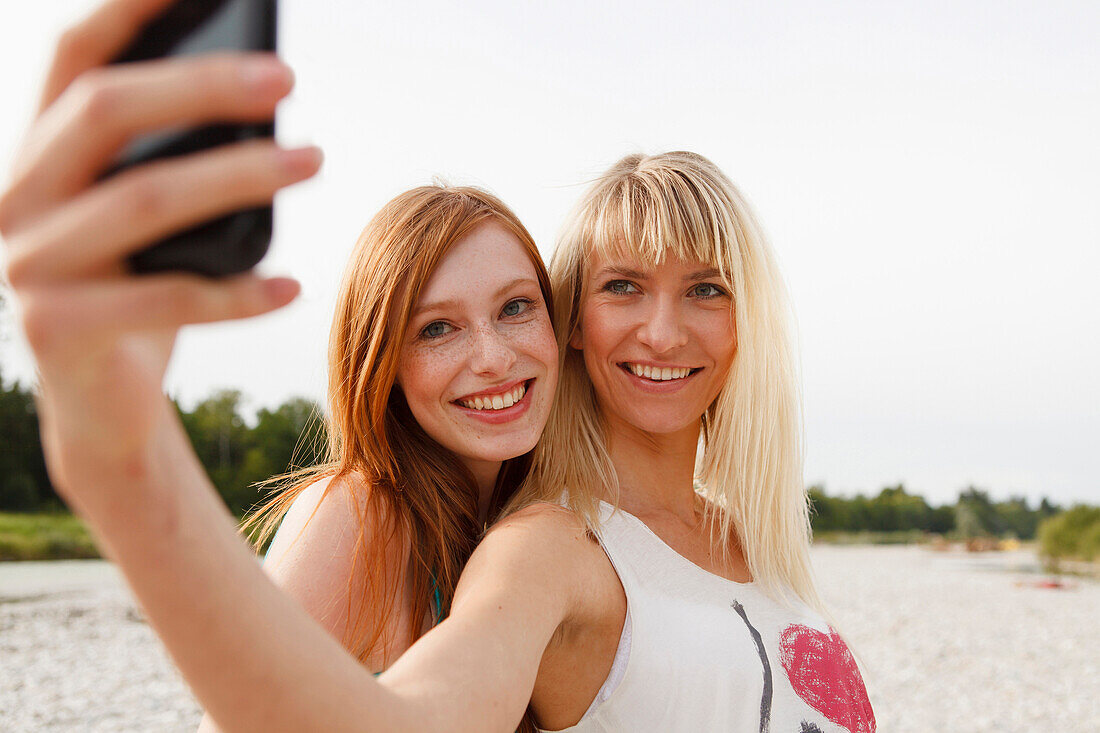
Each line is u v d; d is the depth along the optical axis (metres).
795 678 1.83
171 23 0.53
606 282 2.05
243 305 0.52
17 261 0.48
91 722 7.93
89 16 0.51
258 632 0.76
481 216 1.96
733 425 2.18
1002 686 11.20
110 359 0.56
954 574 25.19
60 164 0.48
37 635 11.10
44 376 0.54
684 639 1.70
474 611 1.22
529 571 1.40
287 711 0.78
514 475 2.21
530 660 1.22
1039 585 22.16
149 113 0.47
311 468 2.18
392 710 0.88
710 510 2.27
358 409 1.93
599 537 1.74
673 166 2.09
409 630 1.85
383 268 1.93
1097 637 14.52
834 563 28.69
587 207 2.15
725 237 2.06
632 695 1.64
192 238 0.50
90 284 0.49
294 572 1.76
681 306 2.05
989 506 50.19
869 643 13.68
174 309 0.50
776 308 2.28
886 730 9.29
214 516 0.73
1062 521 27.97
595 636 1.65
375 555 1.81
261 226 0.53
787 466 2.27
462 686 1.03
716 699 1.69
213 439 34.19
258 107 0.49
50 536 21.86
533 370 1.95
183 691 8.98
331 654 0.83
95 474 0.61
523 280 1.96
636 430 2.12
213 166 0.47
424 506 1.93
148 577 0.68
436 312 1.90
